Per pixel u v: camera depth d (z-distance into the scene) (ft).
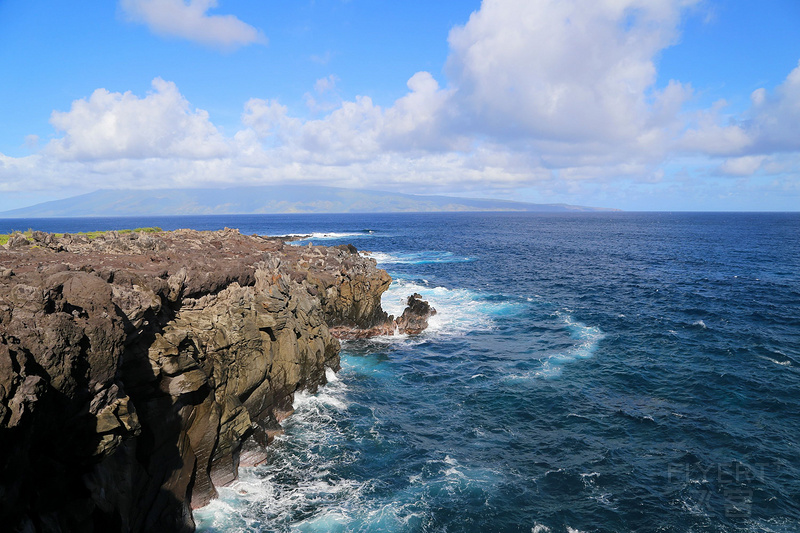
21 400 34.99
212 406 65.51
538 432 84.84
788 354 119.24
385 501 65.72
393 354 126.11
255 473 71.87
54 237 104.06
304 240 471.21
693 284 215.72
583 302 182.60
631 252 359.05
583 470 73.26
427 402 97.14
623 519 62.49
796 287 204.03
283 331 91.50
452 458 76.69
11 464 35.24
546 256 336.70
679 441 80.89
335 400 97.76
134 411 49.03
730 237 506.89
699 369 110.93
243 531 59.52
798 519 62.13
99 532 46.34
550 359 120.26
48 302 43.50
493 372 112.57
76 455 43.57
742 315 157.58
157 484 57.62
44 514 39.68
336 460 75.66
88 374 44.52
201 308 76.64
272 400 86.63
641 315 160.86
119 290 55.21
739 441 80.28
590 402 96.02
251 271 96.63
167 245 123.65
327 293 134.62
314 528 60.18
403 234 597.11
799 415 88.43
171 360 58.85
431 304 178.91
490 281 230.48
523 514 63.41
